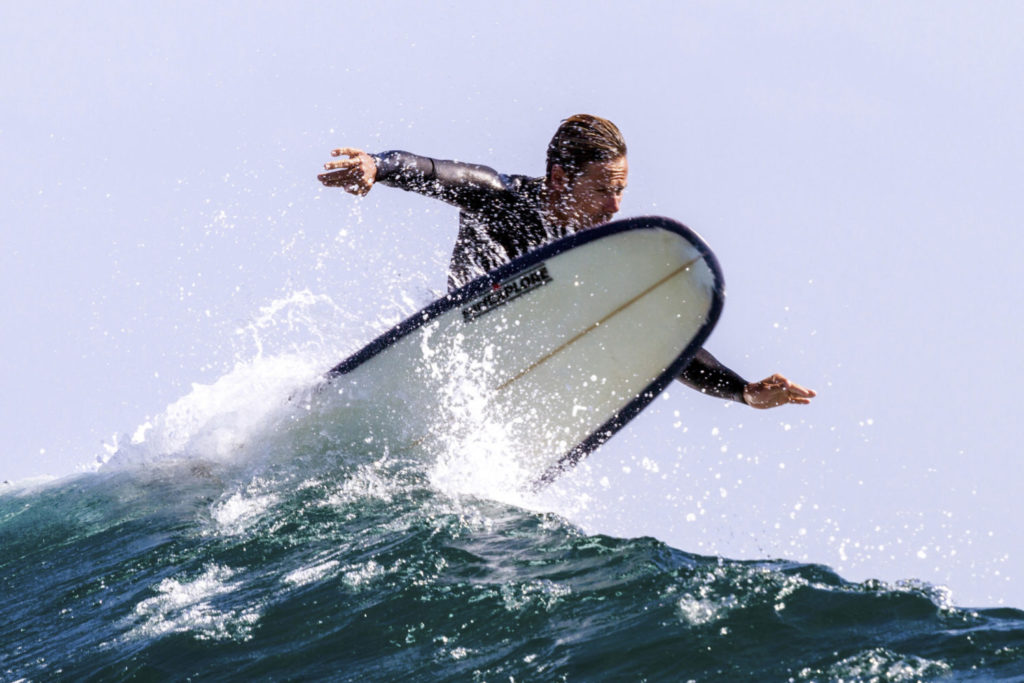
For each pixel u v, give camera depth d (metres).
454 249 20.06
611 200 19.27
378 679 11.97
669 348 18.86
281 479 18.52
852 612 12.16
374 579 14.16
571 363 19.19
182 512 17.83
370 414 19.41
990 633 11.60
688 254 18.45
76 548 17.22
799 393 18.67
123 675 12.80
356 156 17.50
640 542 14.34
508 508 16.78
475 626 12.76
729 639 11.79
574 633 12.27
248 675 12.41
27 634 14.76
